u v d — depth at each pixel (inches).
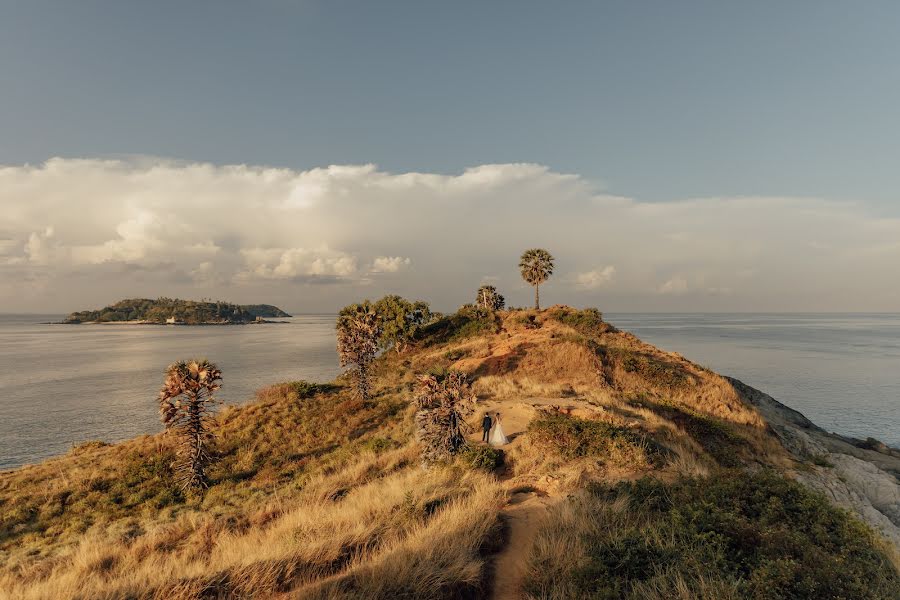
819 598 221.8
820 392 2928.2
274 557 309.1
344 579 272.7
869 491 1087.6
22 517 893.8
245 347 6688.0
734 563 259.9
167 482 1026.1
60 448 1909.4
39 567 581.9
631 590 244.5
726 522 304.2
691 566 251.6
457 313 3080.7
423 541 317.7
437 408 730.2
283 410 1466.5
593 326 2479.1
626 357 1662.2
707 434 1017.5
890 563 317.7
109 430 2176.4
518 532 359.9
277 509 678.5
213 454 1163.9
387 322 2522.1
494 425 745.0
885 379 3388.3
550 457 606.2
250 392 3026.6
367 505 470.0
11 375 4089.6
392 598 246.4
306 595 253.6
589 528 329.7
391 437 1133.1
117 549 587.2
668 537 292.4
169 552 555.2
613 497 405.7
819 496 388.8
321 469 988.6
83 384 3558.1
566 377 1549.0
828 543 313.3
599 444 626.5
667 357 1937.7
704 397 1455.5
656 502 375.9
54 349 6791.3
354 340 1574.8
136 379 3809.1
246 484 1006.4
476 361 1835.6
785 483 394.0
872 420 2266.2
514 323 2637.8
